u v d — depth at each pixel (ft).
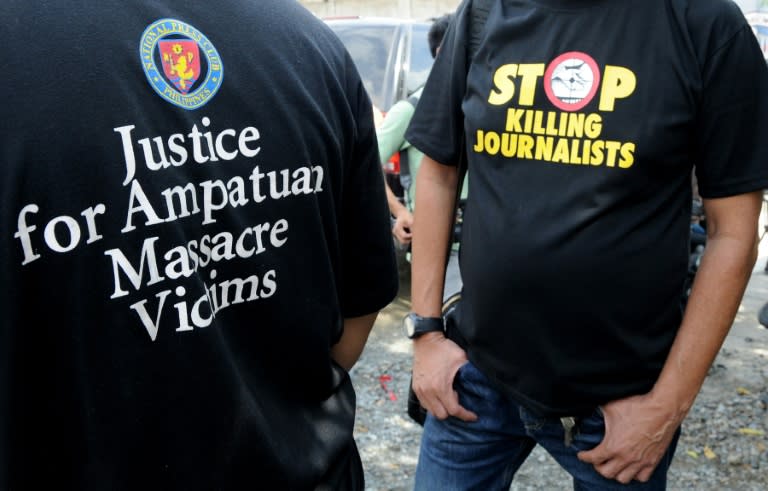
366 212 3.83
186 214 2.81
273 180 3.07
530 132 4.70
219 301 3.03
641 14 4.36
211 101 2.87
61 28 2.53
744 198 4.47
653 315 4.63
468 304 5.30
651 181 4.44
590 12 4.50
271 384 3.34
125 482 2.80
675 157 4.43
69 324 2.59
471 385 5.39
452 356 5.47
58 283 2.55
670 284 4.60
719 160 4.42
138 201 2.66
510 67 4.77
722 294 4.52
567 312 4.64
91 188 2.55
